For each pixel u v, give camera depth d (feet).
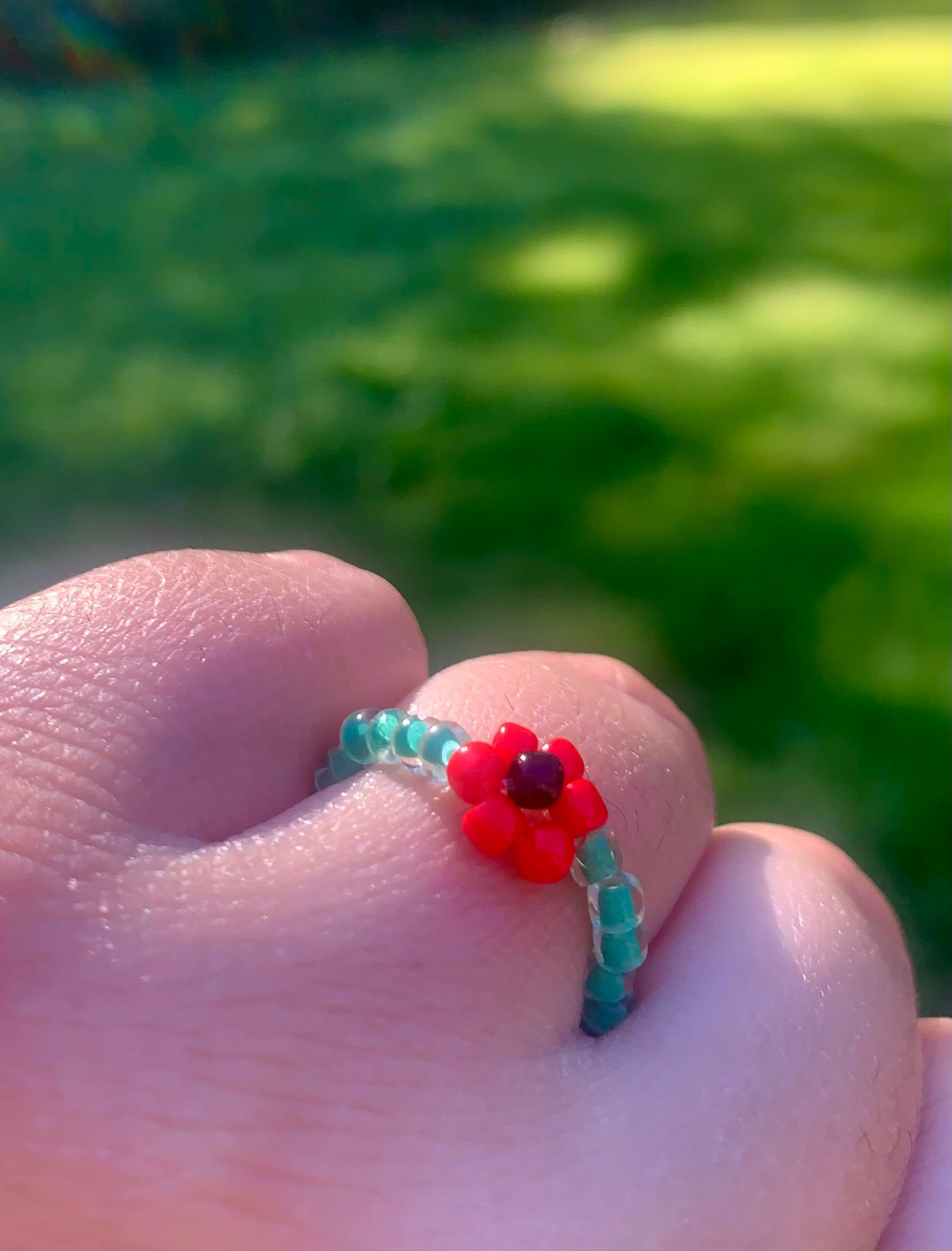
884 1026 0.19
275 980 0.16
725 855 0.22
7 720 0.17
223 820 0.18
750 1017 0.18
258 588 0.21
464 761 0.18
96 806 0.17
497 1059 0.17
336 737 0.20
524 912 0.18
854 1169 0.18
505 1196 0.16
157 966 0.16
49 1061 0.15
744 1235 0.17
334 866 0.17
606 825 0.20
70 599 0.19
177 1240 0.15
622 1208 0.16
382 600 0.22
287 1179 0.15
